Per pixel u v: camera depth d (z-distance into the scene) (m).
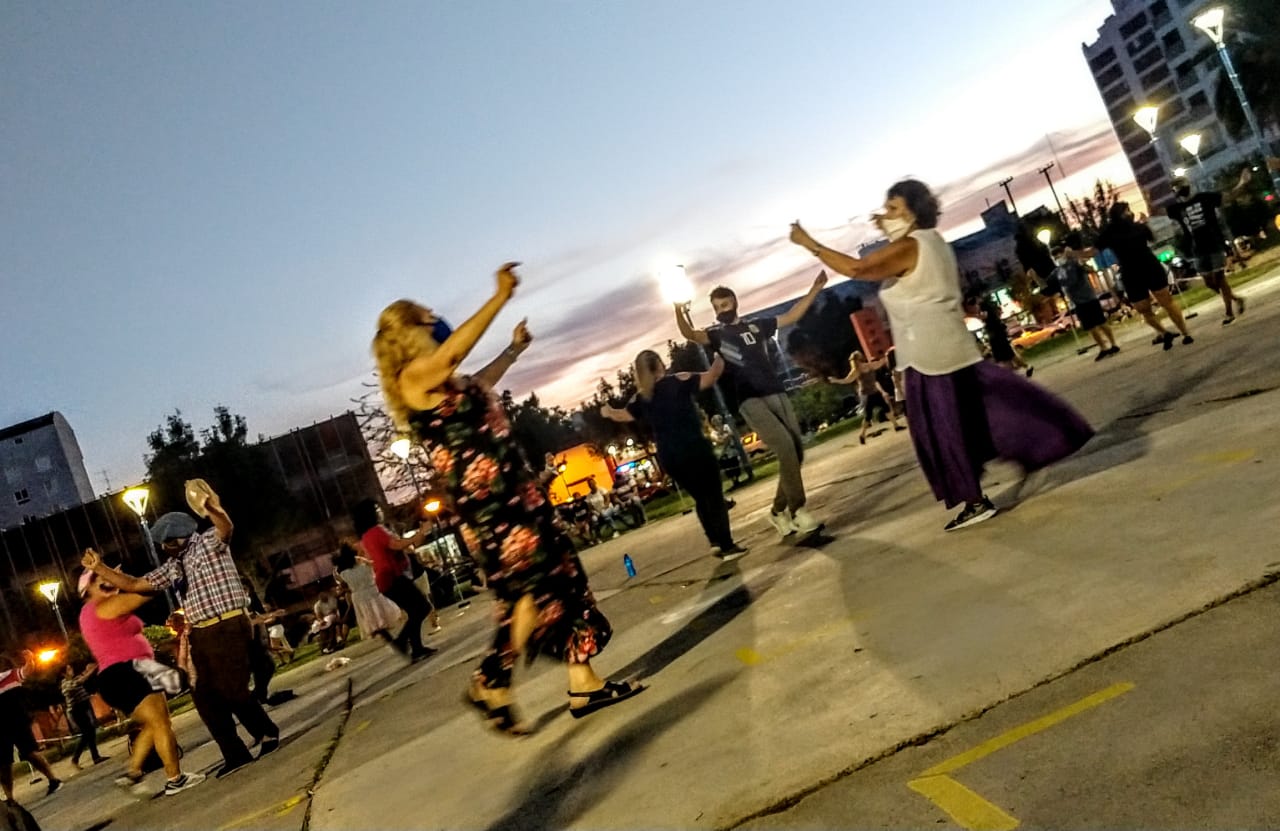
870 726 3.08
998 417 5.31
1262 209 44.75
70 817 8.39
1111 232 11.73
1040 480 6.06
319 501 58.94
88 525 56.97
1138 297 11.84
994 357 16.38
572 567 4.45
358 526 10.71
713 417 25.55
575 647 4.42
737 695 3.91
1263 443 4.95
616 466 37.41
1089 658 3.03
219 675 7.18
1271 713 2.37
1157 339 12.54
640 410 8.09
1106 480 5.39
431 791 4.28
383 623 12.15
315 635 21.09
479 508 4.30
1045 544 4.52
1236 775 2.18
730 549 8.05
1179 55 118.81
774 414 7.24
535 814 3.39
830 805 2.65
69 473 77.56
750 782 2.96
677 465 7.93
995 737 2.72
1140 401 8.05
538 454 39.62
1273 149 64.31
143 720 7.23
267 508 55.59
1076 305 14.19
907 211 5.37
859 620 4.36
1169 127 126.00
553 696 5.23
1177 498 4.52
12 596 57.19
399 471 32.09
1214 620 3.00
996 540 4.93
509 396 49.91
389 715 7.05
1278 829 1.96
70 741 20.56
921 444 5.50
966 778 2.54
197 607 7.17
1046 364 18.23
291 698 12.16
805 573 5.96
